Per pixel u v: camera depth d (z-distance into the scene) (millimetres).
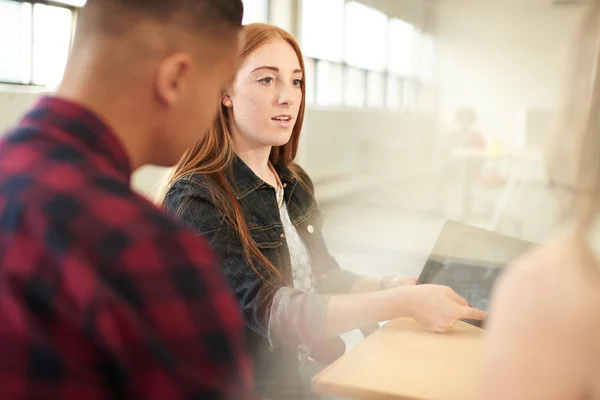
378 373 814
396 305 1000
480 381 494
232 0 551
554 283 456
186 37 513
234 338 454
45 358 414
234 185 1198
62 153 460
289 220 1356
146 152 533
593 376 441
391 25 3008
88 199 434
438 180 2234
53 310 415
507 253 1022
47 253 419
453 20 2518
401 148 2695
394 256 1730
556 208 479
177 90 520
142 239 429
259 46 1214
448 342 934
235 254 1128
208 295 444
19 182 444
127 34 495
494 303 502
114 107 498
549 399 453
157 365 421
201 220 1120
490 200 1822
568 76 461
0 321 425
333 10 3451
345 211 2320
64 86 505
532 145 1601
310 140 3549
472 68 2340
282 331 1067
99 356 419
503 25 2207
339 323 1030
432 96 2619
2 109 2586
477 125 2232
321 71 3643
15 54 2742
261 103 1209
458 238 1115
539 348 458
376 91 3162
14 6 2709
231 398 449
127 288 417
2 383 415
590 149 443
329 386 791
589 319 438
